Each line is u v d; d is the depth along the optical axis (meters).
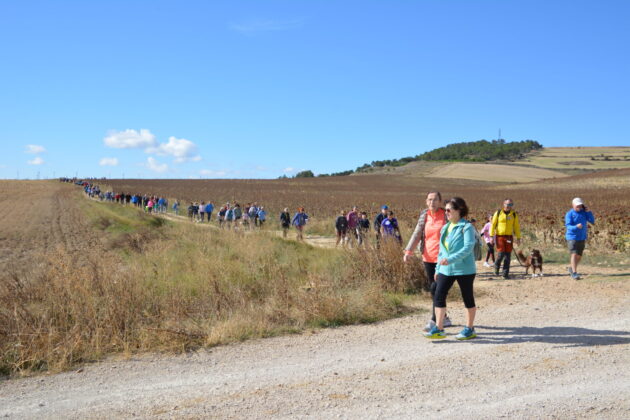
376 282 8.38
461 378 4.20
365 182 111.00
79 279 7.17
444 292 5.57
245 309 6.95
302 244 14.23
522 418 3.38
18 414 3.65
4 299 6.97
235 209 25.34
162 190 83.50
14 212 42.62
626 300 7.28
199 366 4.75
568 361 4.56
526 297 7.89
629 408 3.49
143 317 6.48
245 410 3.62
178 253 12.86
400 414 3.48
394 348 5.22
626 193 59.78
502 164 144.75
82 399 3.93
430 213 6.16
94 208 44.31
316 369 4.56
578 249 9.47
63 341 5.25
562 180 94.75
